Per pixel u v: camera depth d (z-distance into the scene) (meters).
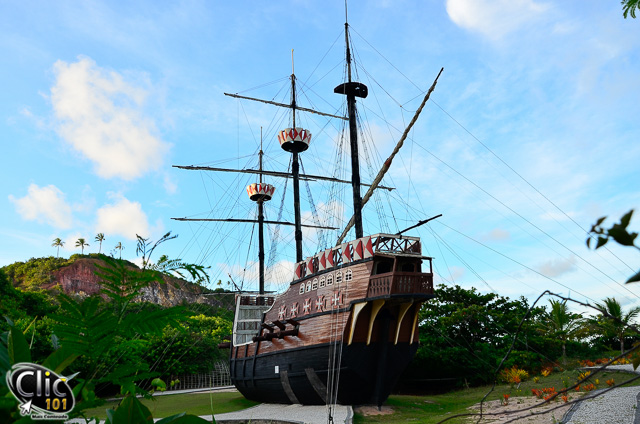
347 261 26.19
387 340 25.25
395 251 24.91
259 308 39.62
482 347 37.97
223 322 66.62
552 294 2.65
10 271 140.88
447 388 38.53
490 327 38.97
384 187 41.03
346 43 33.25
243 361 33.56
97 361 2.62
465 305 41.66
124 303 2.79
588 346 40.72
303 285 29.47
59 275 126.00
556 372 34.03
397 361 25.73
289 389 28.33
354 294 24.94
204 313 66.81
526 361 35.22
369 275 24.47
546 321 41.03
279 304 32.03
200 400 35.41
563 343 37.00
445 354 36.94
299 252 38.91
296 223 39.66
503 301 41.06
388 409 25.73
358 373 24.97
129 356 2.87
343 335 24.75
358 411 25.12
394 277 23.27
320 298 27.20
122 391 2.68
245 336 37.75
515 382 31.62
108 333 2.61
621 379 23.80
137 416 2.26
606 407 16.98
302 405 28.33
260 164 50.66
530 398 24.16
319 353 25.84
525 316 2.76
